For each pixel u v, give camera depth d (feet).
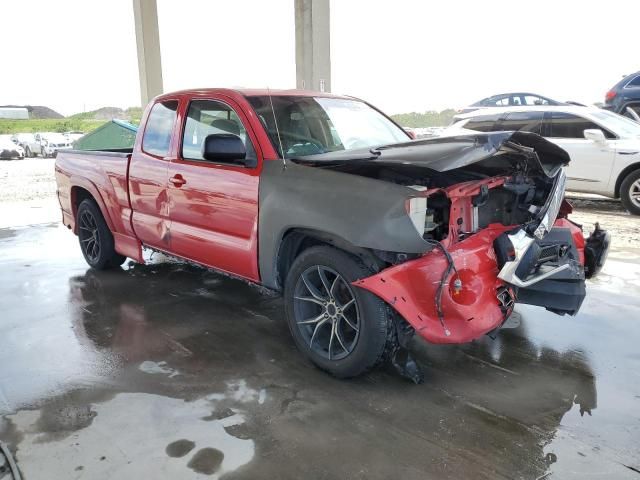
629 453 8.47
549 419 9.43
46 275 18.03
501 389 10.46
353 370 10.44
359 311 10.08
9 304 15.23
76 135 82.07
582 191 29.40
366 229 9.66
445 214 10.39
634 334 12.91
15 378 10.95
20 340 12.79
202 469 8.14
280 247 11.68
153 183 14.73
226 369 11.34
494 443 8.75
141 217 15.62
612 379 10.82
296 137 12.57
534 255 10.66
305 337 11.34
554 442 8.77
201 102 13.70
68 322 13.88
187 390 10.47
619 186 28.12
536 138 10.77
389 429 9.16
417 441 8.82
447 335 9.77
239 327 13.53
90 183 17.34
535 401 10.02
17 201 34.88
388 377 11.00
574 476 7.94
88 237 18.74
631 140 28.02
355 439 8.87
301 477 7.97
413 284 9.71
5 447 8.66
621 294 15.58
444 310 9.83
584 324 13.52
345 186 10.18
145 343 12.60
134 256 16.53
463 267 9.92
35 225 26.78
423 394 10.30
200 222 13.47
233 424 9.32
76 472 8.08
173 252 14.90
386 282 9.62
